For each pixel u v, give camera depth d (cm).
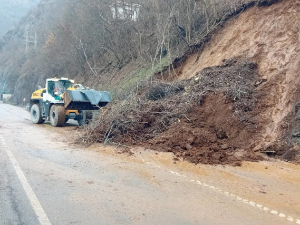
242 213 422
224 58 1124
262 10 1143
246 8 1228
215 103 872
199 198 473
